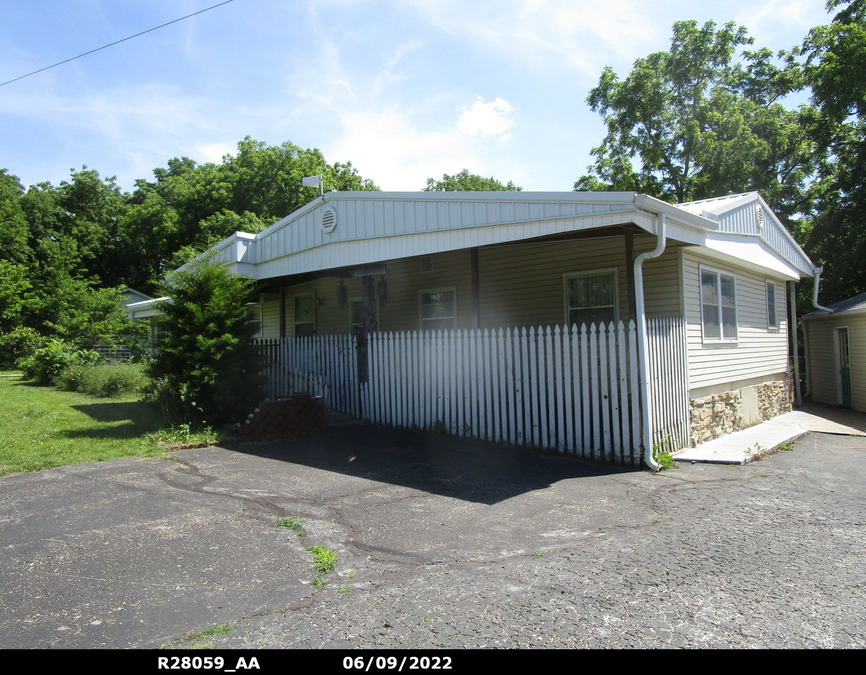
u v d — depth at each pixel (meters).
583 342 7.64
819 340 16.97
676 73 25.84
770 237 12.70
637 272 7.31
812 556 4.31
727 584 3.80
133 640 3.07
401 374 9.95
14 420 10.27
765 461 7.93
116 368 15.55
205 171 39.00
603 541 4.61
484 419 8.73
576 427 7.70
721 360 10.35
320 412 9.66
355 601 3.53
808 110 23.05
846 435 10.63
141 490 6.06
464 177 47.09
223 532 4.78
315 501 5.68
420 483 6.39
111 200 45.88
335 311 14.88
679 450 8.27
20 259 34.34
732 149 23.02
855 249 19.91
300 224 11.20
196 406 9.34
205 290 9.70
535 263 11.01
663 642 3.06
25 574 3.92
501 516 5.22
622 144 26.83
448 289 12.41
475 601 3.53
